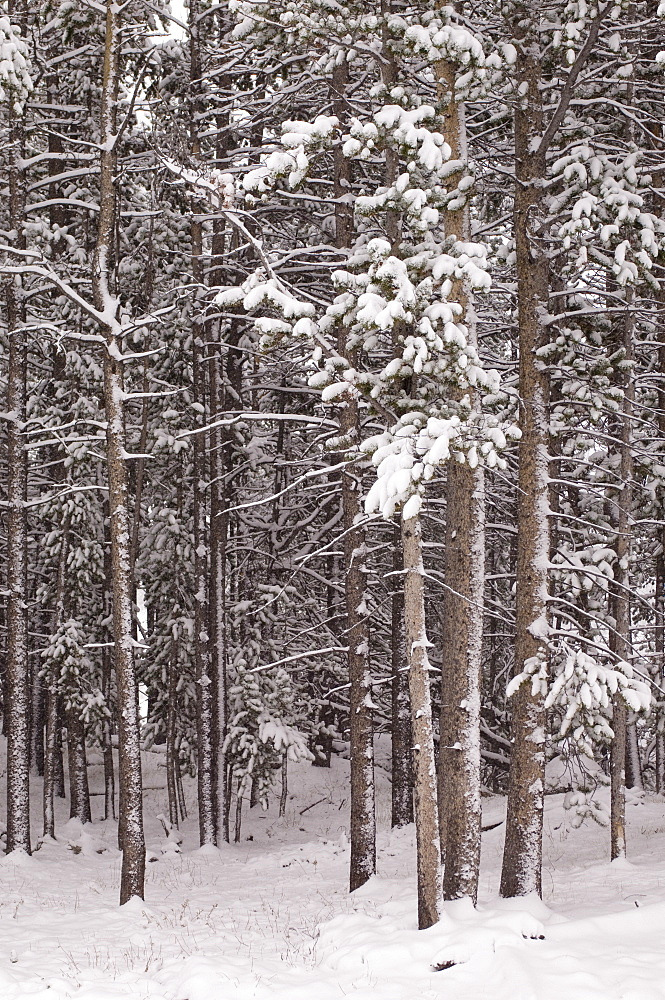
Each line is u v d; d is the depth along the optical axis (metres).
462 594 10.70
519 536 11.25
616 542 14.91
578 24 10.33
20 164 18.25
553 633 10.95
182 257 21.09
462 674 10.61
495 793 25.20
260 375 24.83
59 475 21.34
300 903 13.62
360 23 10.84
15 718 17.45
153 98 16.61
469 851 10.27
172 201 20.47
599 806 16.05
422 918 9.65
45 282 19.30
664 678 19.34
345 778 28.72
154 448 21.05
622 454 14.74
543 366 11.45
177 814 23.47
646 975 7.89
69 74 20.41
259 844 22.48
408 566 10.02
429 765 9.76
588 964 8.26
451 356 9.52
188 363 22.09
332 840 20.33
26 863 16.66
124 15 15.45
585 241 11.12
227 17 20.17
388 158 12.72
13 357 18.56
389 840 19.17
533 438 11.25
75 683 20.67
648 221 11.00
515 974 8.11
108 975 9.48
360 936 9.96
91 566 20.59
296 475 24.36
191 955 10.22
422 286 9.64
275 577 25.72
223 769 21.91
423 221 9.42
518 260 11.62
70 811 22.66
